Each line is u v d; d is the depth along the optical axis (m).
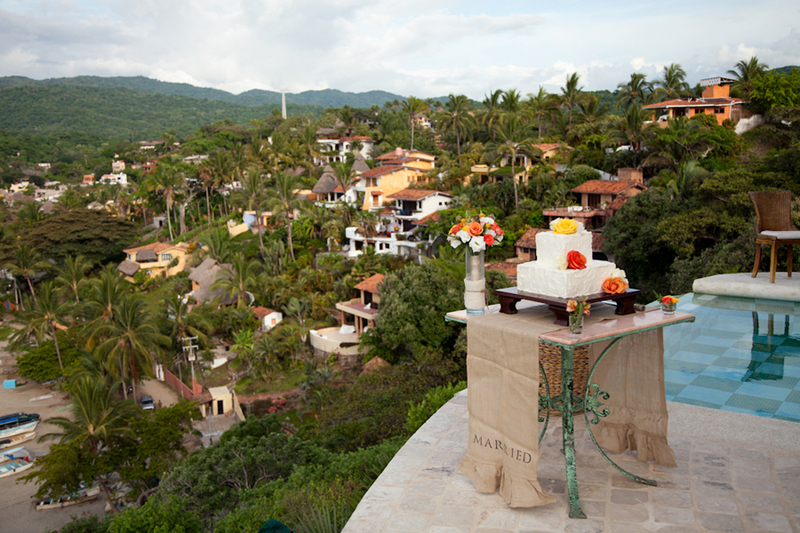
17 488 28.59
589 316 4.05
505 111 67.69
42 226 70.19
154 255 64.19
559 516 3.81
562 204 42.28
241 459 14.76
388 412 19.66
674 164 42.19
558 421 5.26
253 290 47.31
